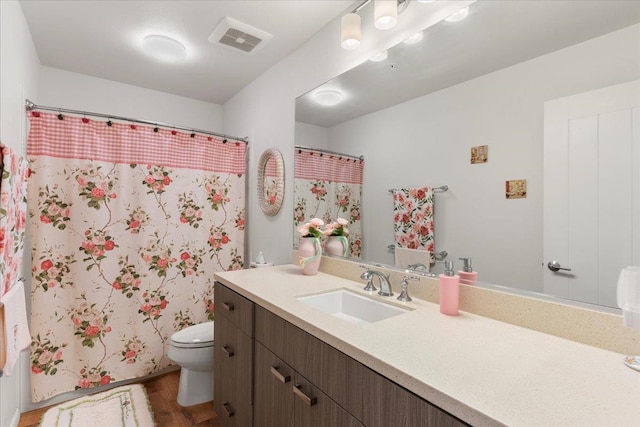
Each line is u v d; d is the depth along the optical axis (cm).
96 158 202
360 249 167
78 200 197
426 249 136
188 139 237
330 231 183
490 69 114
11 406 166
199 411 190
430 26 132
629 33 84
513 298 104
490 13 114
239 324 148
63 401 195
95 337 203
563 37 96
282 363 116
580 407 59
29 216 185
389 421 75
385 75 152
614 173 86
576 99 94
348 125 172
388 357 79
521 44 106
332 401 92
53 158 190
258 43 203
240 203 264
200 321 244
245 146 266
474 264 119
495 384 67
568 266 96
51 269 189
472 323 104
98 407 190
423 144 138
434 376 70
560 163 97
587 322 89
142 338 220
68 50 212
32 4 165
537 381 69
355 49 166
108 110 259
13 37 154
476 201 119
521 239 106
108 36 196
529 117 104
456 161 125
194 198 240
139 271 218
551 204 99
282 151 223
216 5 167
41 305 186
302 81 204
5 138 144
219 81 262
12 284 129
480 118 118
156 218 224
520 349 85
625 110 84
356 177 169
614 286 87
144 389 212
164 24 184
